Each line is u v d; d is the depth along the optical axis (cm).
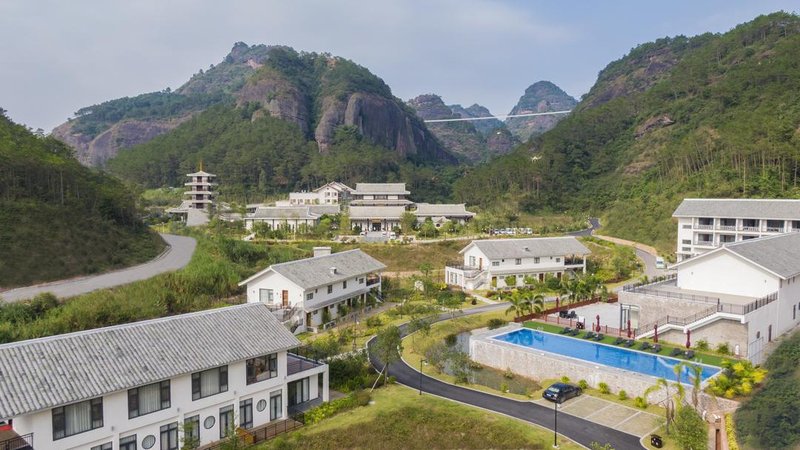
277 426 3847
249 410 3847
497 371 5353
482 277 8725
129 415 3228
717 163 12700
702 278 5850
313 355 4984
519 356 5234
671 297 5528
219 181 19125
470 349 5719
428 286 8388
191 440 3344
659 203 12838
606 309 7125
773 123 12069
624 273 9406
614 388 4544
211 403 3606
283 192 19375
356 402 4241
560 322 6319
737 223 9000
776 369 3888
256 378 3891
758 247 5834
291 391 4209
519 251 8938
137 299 6053
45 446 2894
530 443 3644
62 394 2934
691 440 3419
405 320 6906
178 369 3400
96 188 9106
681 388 3916
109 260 7512
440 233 12669
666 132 17725
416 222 13738
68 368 3116
